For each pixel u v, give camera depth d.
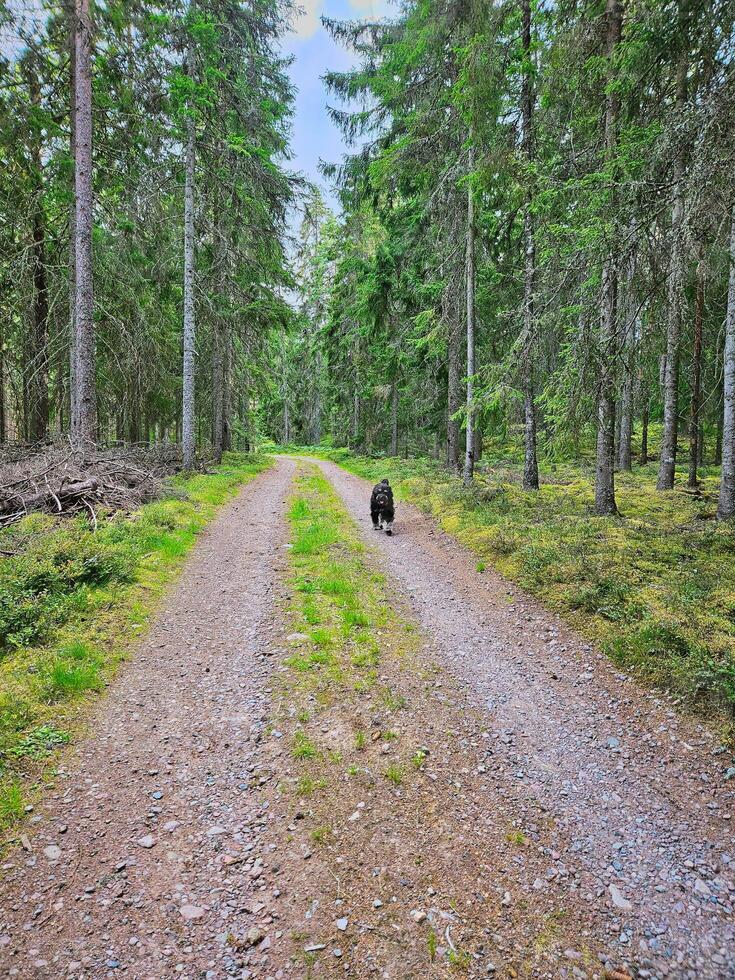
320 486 19.72
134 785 4.45
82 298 12.99
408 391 24.33
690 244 6.33
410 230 19.06
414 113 15.02
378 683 6.09
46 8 11.09
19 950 3.07
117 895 3.46
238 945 3.17
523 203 12.04
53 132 13.72
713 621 6.28
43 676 5.53
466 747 5.06
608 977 3.03
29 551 8.07
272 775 4.62
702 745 4.84
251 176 18.56
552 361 14.02
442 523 13.19
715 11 7.45
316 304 36.03
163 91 15.29
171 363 22.56
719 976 3.03
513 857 3.85
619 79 8.77
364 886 3.58
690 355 16.30
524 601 8.23
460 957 3.12
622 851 3.90
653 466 23.09
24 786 4.28
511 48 12.64
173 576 9.10
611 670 6.15
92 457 12.91
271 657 6.61
